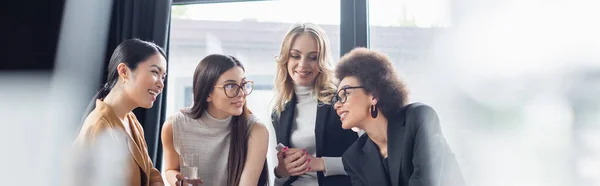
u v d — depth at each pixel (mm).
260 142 1948
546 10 1896
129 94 1854
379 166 1889
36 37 2098
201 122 1963
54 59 2084
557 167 1841
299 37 2002
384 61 1935
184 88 2207
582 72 1849
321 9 2152
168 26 2211
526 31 1914
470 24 1978
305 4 2164
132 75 1859
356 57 1947
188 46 2225
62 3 2125
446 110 1920
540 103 1877
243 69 1989
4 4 2102
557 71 1872
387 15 2100
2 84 2039
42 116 2014
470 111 1910
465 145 1888
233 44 2203
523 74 1900
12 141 1980
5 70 2059
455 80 1947
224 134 1954
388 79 1918
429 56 1996
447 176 1844
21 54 2078
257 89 2066
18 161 1964
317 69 1988
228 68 1950
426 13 2043
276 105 2020
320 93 1976
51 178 1949
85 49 2146
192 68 2213
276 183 1986
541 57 1892
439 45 2002
